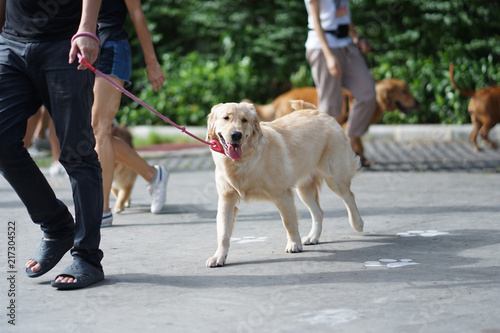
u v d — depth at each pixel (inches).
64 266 150.0
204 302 117.3
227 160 151.3
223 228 152.3
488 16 550.6
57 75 129.0
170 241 178.9
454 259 147.2
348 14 290.4
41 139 443.2
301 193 176.7
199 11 598.2
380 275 134.2
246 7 601.0
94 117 194.5
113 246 172.7
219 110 154.7
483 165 344.8
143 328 103.6
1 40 132.6
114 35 193.9
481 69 502.6
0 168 130.0
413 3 544.4
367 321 104.0
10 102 129.6
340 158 179.6
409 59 536.4
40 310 114.6
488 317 104.3
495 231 178.4
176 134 505.0
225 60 567.5
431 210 217.3
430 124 500.1
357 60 296.2
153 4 618.2
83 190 131.0
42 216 135.6
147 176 227.6
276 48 569.6
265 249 165.9
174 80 547.8
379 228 189.9
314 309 111.3
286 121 172.2
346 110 366.6
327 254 157.4
